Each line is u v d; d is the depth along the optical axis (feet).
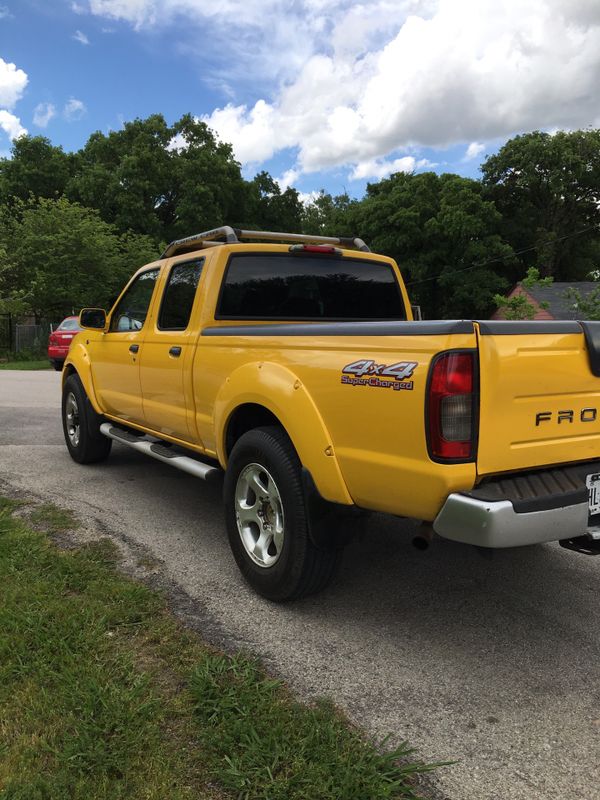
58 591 10.66
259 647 9.47
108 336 17.81
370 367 8.87
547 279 60.90
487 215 131.03
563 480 8.96
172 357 13.99
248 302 13.69
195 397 13.23
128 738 7.14
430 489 8.29
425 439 8.18
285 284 14.23
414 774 6.97
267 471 10.71
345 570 12.64
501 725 7.88
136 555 12.84
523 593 11.71
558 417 9.01
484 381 8.12
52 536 13.66
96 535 13.85
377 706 8.16
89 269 87.56
